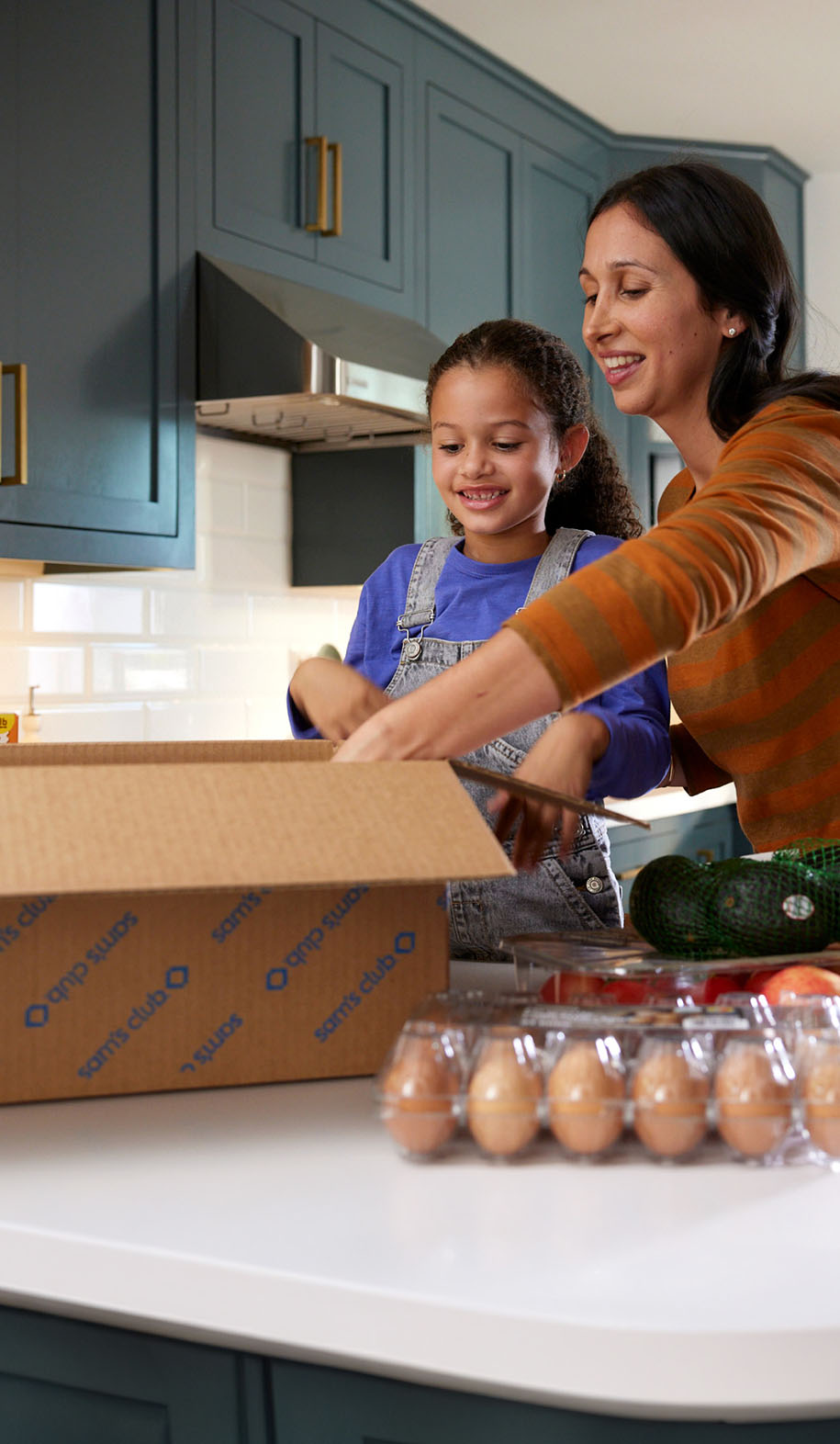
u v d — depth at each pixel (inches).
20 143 82.6
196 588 114.3
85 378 87.9
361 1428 21.1
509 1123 24.0
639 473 151.3
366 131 114.4
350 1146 25.5
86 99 87.2
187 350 96.1
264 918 29.5
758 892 30.1
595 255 44.8
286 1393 21.7
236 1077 29.4
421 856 24.2
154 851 23.2
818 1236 21.0
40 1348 23.4
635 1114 24.2
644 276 43.5
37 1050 28.3
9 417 82.6
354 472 120.7
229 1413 22.0
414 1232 21.3
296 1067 29.8
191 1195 23.1
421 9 119.7
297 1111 27.8
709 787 53.7
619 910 46.6
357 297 113.3
